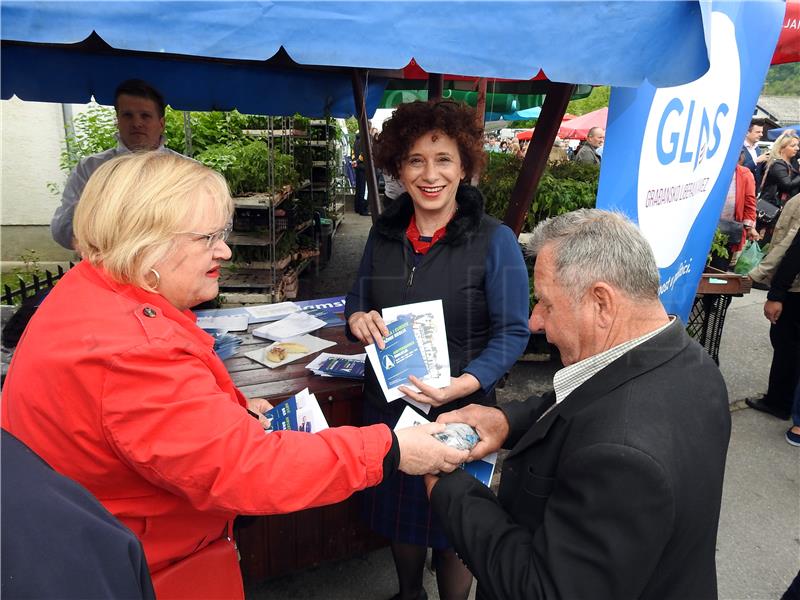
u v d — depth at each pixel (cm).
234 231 523
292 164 595
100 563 58
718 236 456
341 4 115
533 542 97
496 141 1070
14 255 589
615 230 101
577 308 102
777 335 373
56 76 350
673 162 204
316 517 212
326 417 200
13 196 580
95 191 98
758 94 230
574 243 102
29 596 54
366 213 1304
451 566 187
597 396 98
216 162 496
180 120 544
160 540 106
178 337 97
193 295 106
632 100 179
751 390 426
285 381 202
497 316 164
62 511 58
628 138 183
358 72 323
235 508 98
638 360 98
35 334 96
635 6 129
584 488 88
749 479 312
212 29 112
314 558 218
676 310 243
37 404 92
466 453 130
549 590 90
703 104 205
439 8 119
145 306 98
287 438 104
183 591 110
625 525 85
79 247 102
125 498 100
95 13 106
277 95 414
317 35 116
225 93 400
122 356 89
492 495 122
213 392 98
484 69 125
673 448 88
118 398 89
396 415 172
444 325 161
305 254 616
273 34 114
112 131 549
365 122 322
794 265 343
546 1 123
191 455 92
